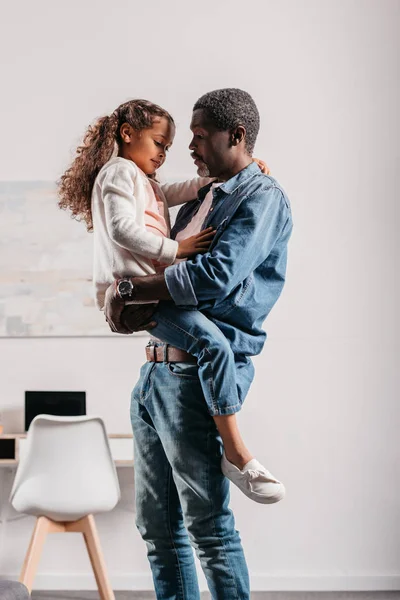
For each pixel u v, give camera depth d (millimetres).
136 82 4105
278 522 3947
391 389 3979
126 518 3961
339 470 3961
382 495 3953
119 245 1964
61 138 4086
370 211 4035
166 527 2111
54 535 3980
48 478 3309
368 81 4066
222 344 1855
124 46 4113
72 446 3324
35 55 4125
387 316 3998
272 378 3986
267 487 1863
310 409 3975
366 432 3969
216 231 1941
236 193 1952
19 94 4113
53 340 4020
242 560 1953
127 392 3984
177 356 1962
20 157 4082
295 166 4055
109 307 1914
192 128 2020
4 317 4020
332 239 4027
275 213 1946
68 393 3879
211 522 1932
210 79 4094
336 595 3824
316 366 3988
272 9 4102
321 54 4090
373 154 4047
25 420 3875
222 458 1933
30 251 4027
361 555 3938
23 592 1938
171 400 1957
